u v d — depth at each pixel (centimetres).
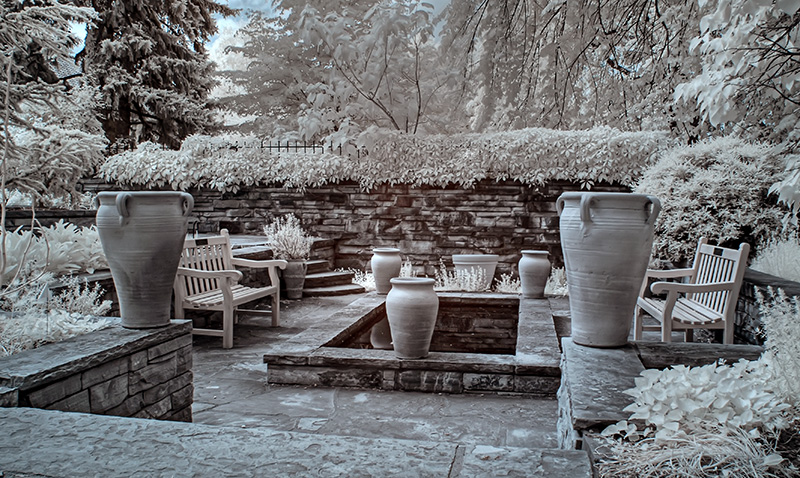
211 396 371
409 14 830
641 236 293
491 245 889
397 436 299
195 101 1438
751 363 229
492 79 604
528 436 300
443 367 378
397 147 901
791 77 377
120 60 1355
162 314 306
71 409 239
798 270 486
